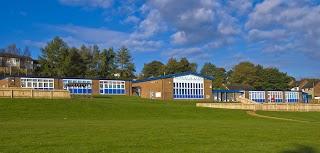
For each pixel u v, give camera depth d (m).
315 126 23.12
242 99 56.06
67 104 36.41
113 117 31.39
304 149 12.78
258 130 19.03
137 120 28.36
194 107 41.69
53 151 11.41
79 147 12.19
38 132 16.19
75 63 95.81
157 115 34.19
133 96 63.91
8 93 39.44
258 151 12.18
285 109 48.00
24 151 11.31
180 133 16.77
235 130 18.72
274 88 112.38
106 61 107.06
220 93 78.44
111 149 11.97
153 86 66.81
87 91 64.75
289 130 19.38
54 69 92.62
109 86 68.19
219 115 36.50
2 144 12.51
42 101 37.12
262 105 46.44
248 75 120.56
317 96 130.38
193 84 67.56
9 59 102.94
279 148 12.86
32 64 113.44
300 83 143.75
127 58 110.12
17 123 23.06
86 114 32.19
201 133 16.97
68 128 18.30
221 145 13.30
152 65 128.75
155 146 12.75
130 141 13.80
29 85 59.34
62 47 94.81
